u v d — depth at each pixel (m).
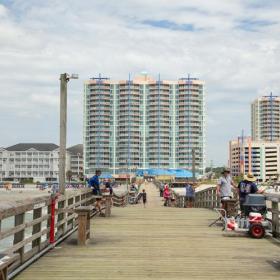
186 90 180.25
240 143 179.62
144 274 8.12
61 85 16.03
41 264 8.94
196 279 7.76
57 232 12.18
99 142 179.38
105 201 19.88
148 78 183.62
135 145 180.50
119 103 180.25
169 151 181.00
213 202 24.66
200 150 181.62
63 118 15.87
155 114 179.88
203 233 13.86
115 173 179.25
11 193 131.50
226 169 16.19
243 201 13.89
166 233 13.88
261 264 9.10
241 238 12.74
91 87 180.38
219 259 9.61
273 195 12.38
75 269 8.49
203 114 182.25
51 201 10.83
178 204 33.91
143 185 111.56
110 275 8.02
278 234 12.69
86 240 11.56
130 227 15.48
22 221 8.42
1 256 5.86
